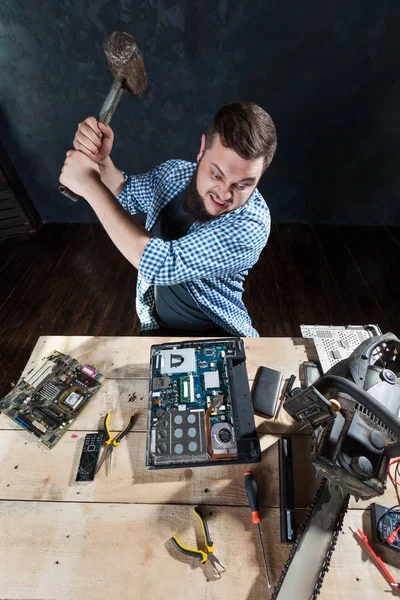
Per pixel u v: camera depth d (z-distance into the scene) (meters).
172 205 1.26
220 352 1.05
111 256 2.76
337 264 2.70
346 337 1.15
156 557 0.77
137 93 0.98
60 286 2.55
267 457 0.90
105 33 2.04
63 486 0.86
